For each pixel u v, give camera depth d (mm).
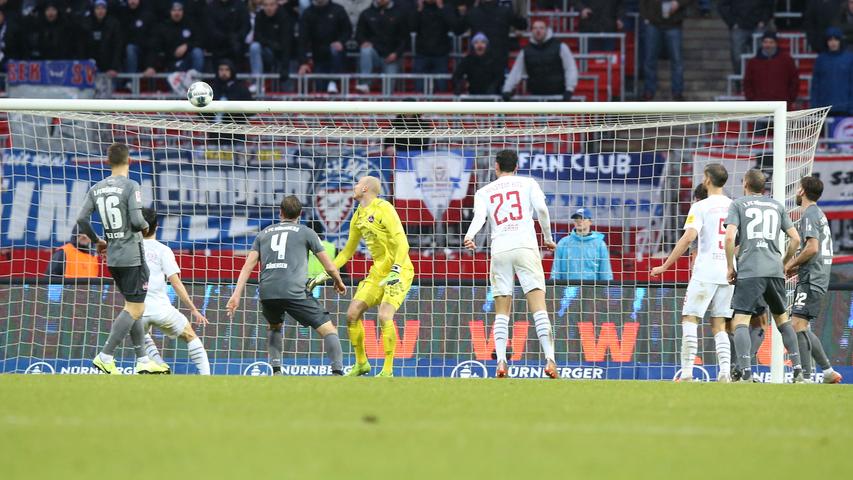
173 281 41750
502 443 19422
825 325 47969
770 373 45969
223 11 75312
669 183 55219
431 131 50781
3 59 79438
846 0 77812
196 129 47344
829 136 72188
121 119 48375
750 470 17406
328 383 30984
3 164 54469
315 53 76250
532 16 83438
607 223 54875
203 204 52875
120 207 36406
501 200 37781
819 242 40469
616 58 81250
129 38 77188
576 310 47219
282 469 16688
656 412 24625
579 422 22516
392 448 18719
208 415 22609
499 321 37562
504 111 43031
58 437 19578
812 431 21906
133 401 25047
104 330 47344
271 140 54094
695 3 85625
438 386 30391
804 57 80250
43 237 52250
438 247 51750
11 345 47062
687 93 83062
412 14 75312
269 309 39312
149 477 16031
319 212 53062
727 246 36719
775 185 43062
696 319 39219
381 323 39594
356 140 54375
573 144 56156
